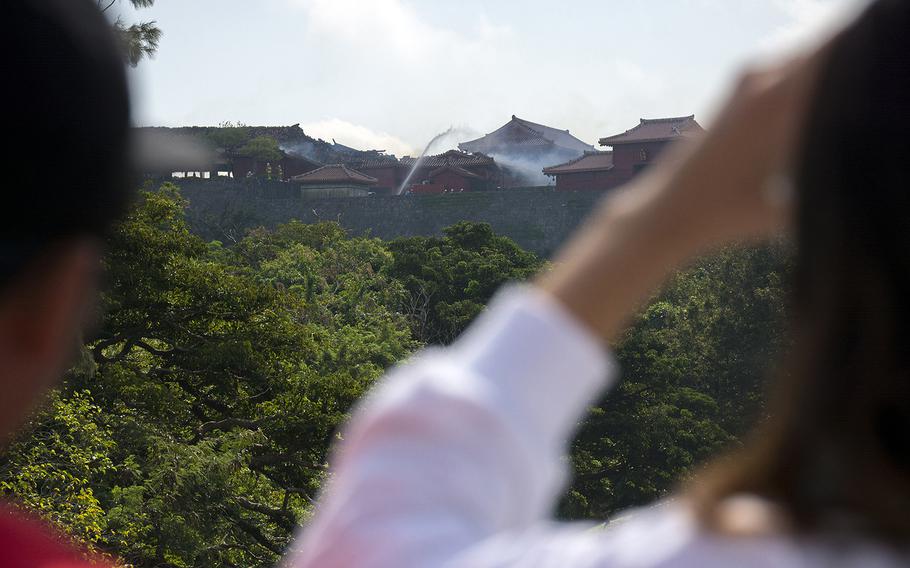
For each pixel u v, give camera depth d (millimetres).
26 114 2012
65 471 51625
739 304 149875
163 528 62031
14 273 2043
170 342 86438
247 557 78750
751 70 2342
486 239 190875
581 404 2500
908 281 2070
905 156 2064
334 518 2312
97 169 2096
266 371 86562
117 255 77000
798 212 2223
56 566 2215
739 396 147125
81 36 2076
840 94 2135
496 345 2475
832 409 2115
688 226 2426
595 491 128500
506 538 2262
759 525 2074
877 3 2148
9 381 2102
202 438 83125
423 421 2334
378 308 163625
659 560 2076
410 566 2188
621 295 2488
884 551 2043
